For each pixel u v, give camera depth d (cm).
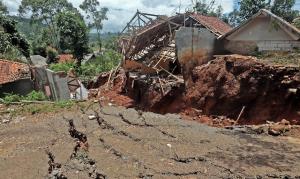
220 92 1420
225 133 903
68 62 3334
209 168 666
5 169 681
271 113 1246
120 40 2159
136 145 790
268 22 1773
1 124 1073
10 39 3005
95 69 3075
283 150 777
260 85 1302
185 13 2000
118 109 1155
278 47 1767
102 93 2078
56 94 1736
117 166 673
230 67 1440
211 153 745
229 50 1828
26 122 1076
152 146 782
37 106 1292
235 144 811
